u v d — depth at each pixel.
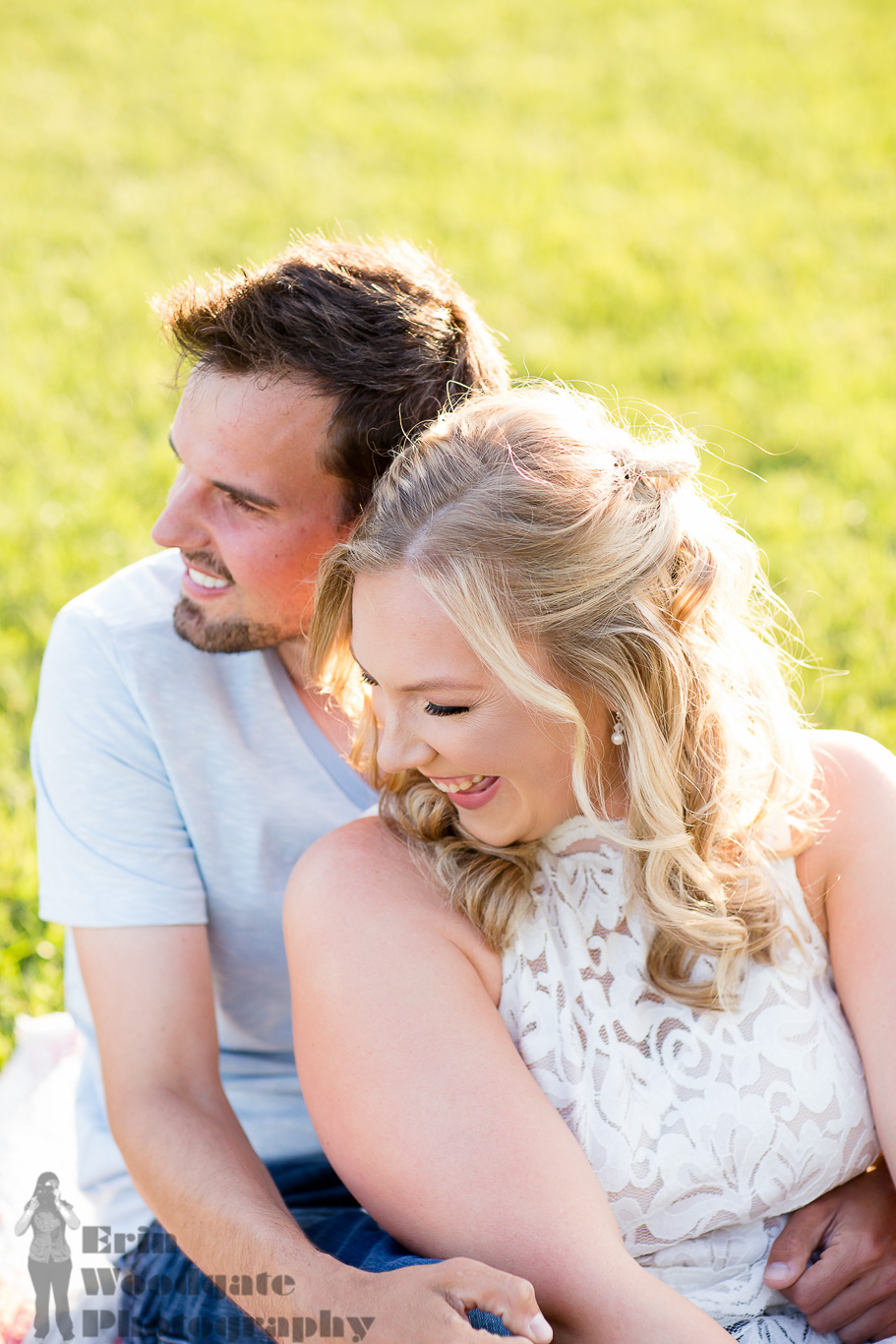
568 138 9.07
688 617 1.52
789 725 1.60
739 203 8.08
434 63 10.39
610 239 7.44
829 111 9.55
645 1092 1.48
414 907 1.49
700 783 1.55
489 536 1.39
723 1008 1.51
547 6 11.76
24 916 2.74
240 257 7.02
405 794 1.57
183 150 8.57
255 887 1.83
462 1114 1.37
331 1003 1.44
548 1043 1.48
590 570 1.42
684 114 9.53
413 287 1.73
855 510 4.71
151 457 4.96
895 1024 1.54
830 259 7.33
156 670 1.76
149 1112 1.60
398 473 1.47
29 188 7.80
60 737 1.75
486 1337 1.20
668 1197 1.48
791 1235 1.55
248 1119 1.92
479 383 1.80
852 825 1.61
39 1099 2.21
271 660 1.82
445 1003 1.43
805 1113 1.51
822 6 11.82
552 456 1.44
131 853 1.73
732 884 1.56
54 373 5.61
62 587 4.05
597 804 1.53
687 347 6.12
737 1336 1.51
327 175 8.24
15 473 4.78
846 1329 1.58
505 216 7.70
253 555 1.67
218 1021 1.92
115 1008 1.70
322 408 1.62
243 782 1.79
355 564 1.43
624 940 1.54
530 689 1.39
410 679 1.40
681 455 1.52
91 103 9.20
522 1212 1.33
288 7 11.45
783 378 5.86
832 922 1.60
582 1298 1.31
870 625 3.92
